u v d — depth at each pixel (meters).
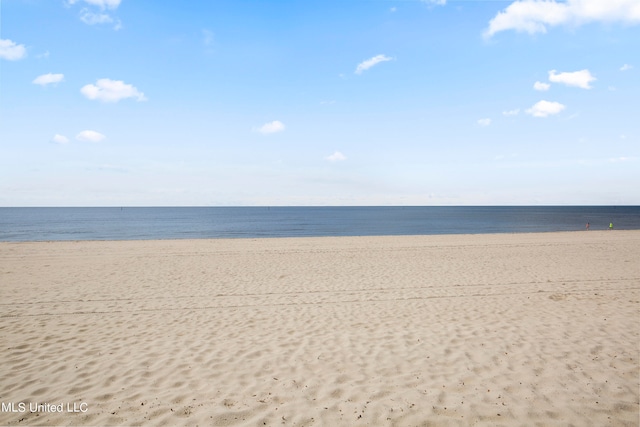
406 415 3.59
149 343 5.64
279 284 9.95
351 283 10.01
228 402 3.88
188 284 9.99
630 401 3.79
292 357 5.06
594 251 15.76
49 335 6.02
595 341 5.48
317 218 79.38
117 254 15.86
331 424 3.46
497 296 8.43
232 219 74.38
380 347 5.39
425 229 42.81
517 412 3.62
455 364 4.75
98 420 3.55
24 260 14.23
